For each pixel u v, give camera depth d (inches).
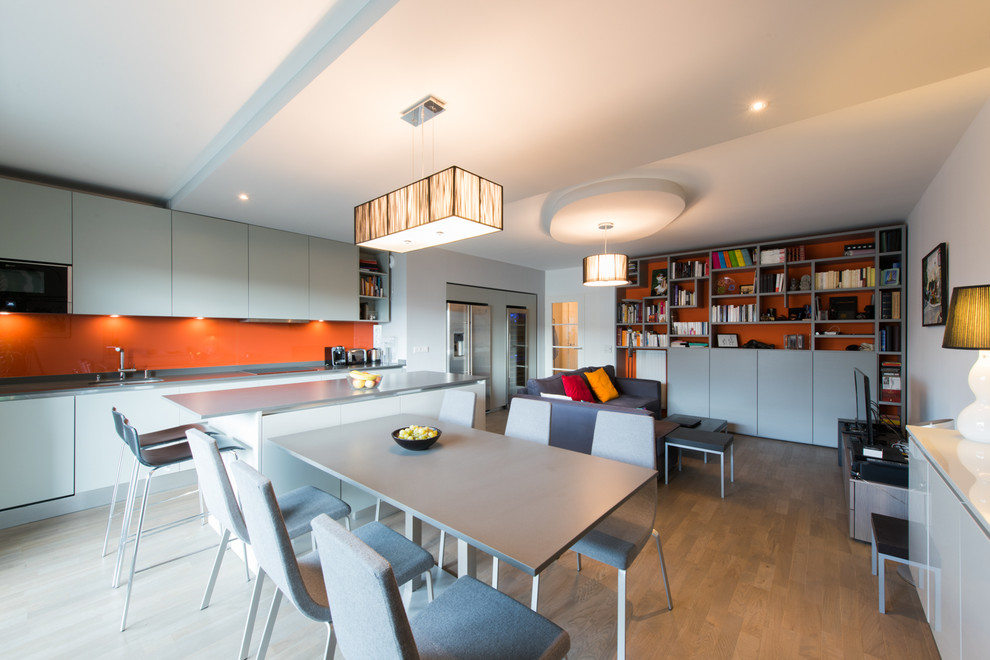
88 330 135.7
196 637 68.6
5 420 105.4
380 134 85.0
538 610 76.1
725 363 209.6
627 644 67.6
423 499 55.7
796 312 197.2
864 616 74.4
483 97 71.7
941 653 59.3
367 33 56.0
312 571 55.4
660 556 75.3
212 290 150.7
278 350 184.5
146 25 61.0
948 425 87.8
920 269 141.9
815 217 163.3
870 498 99.3
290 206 136.3
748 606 77.2
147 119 88.4
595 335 279.7
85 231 124.3
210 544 97.7
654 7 50.9
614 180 123.1
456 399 105.7
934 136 97.6
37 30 61.5
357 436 88.4
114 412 85.9
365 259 209.2
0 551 94.2
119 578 83.6
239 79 74.6
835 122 91.6
